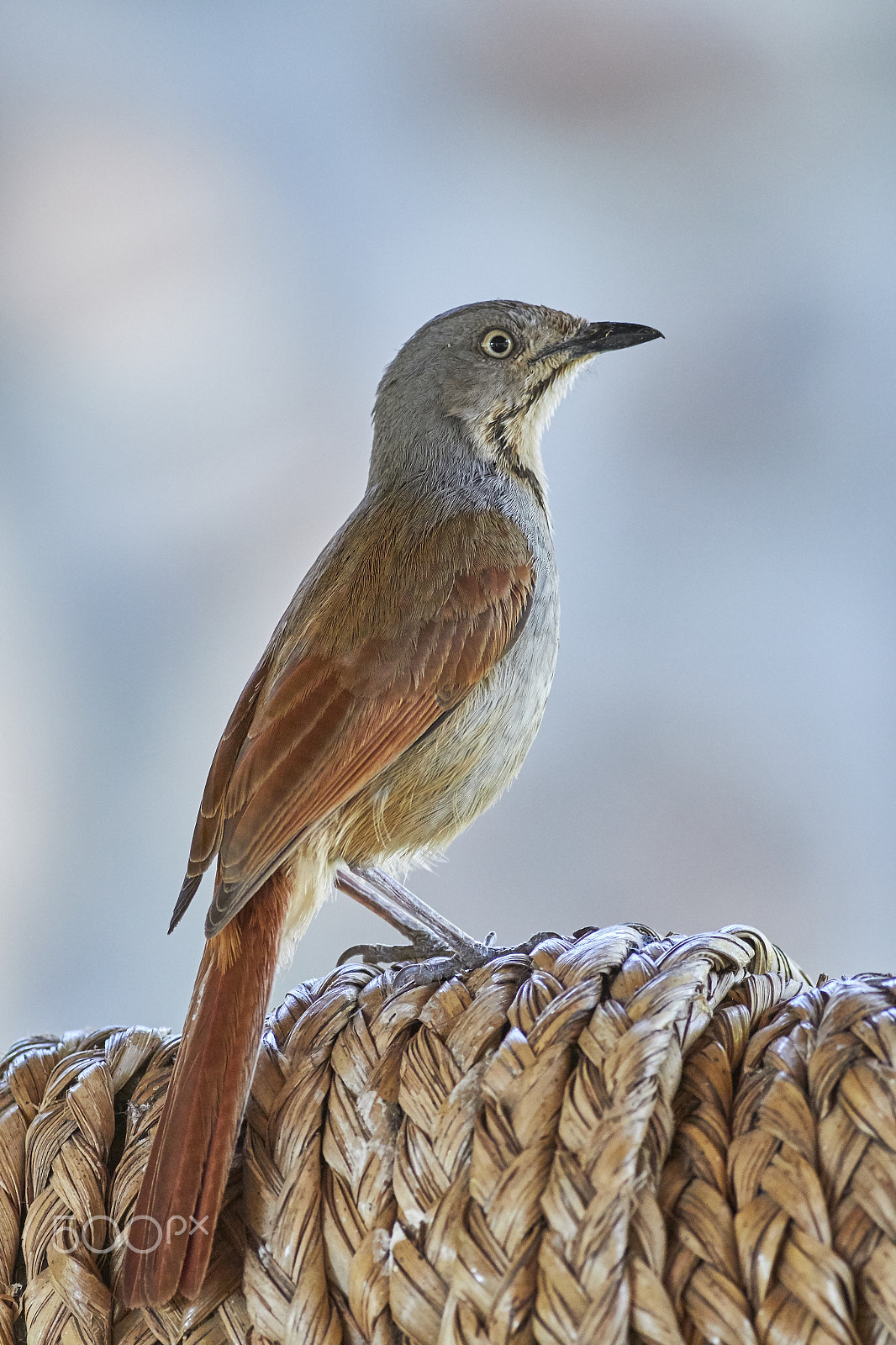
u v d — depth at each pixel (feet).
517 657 10.74
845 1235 4.83
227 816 9.42
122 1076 6.58
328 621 10.12
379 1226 5.48
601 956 5.89
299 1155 5.77
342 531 11.48
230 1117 6.15
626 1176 5.01
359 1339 5.35
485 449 12.24
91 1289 5.83
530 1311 4.95
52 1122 6.34
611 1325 4.77
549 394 12.67
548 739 19.88
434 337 12.32
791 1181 4.94
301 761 9.52
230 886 8.85
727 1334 4.75
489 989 5.98
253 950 8.54
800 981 6.63
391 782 10.22
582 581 20.47
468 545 10.71
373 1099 5.77
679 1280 4.89
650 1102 5.18
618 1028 5.47
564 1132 5.23
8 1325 6.03
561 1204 5.05
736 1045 5.57
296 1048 6.20
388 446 12.41
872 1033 5.19
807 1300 4.72
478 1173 5.27
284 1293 5.52
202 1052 6.37
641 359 20.79
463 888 19.16
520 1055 5.50
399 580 10.31
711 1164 5.14
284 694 9.77
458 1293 5.05
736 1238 4.91
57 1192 6.14
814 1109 5.13
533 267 21.08
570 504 20.59
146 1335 5.76
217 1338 5.69
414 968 6.52
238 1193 6.05
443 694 10.13
